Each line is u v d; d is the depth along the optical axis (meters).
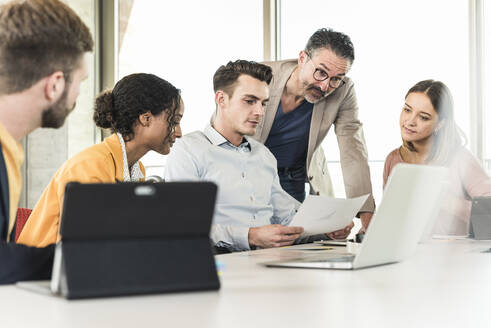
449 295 0.94
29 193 4.11
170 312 0.77
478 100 3.71
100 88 4.49
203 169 2.33
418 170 1.34
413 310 0.80
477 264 1.41
